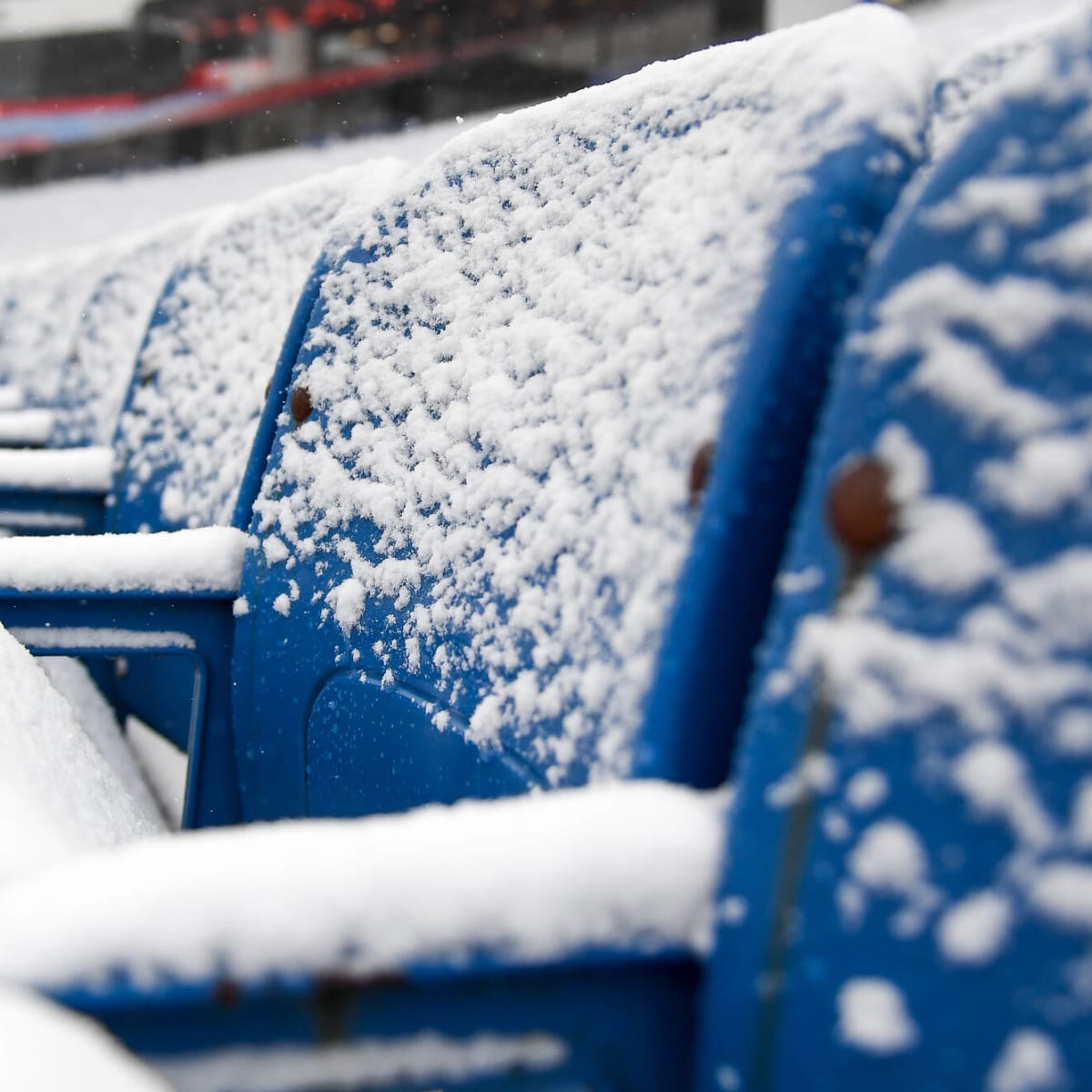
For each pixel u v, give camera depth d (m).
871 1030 0.85
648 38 15.01
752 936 0.92
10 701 1.20
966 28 7.22
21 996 0.79
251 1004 0.87
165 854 0.90
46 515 2.07
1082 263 0.86
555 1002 0.94
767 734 0.94
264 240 1.77
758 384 1.02
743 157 1.10
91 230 15.80
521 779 1.12
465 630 1.20
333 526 1.36
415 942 0.88
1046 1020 0.80
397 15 17.12
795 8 6.12
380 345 1.37
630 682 1.06
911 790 0.87
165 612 1.43
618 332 1.15
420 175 1.40
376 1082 0.90
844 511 0.93
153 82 18.98
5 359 4.22
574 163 1.25
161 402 1.90
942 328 0.91
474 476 1.23
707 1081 0.93
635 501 1.10
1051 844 0.81
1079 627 0.83
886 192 1.03
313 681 1.35
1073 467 0.85
